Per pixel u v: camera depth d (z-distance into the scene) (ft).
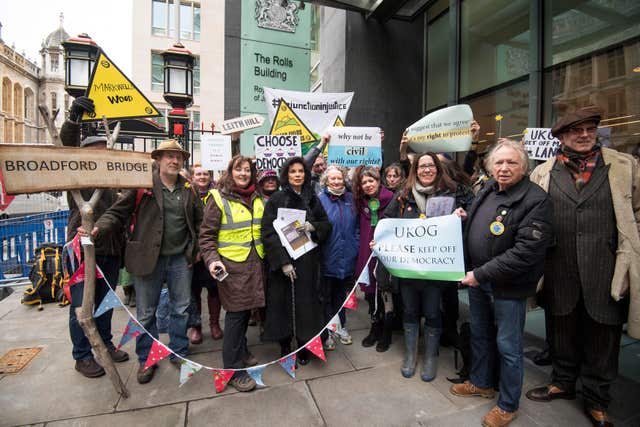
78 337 9.00
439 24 24.13
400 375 9.07
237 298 8.48
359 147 11.85
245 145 23.17
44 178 6.67
